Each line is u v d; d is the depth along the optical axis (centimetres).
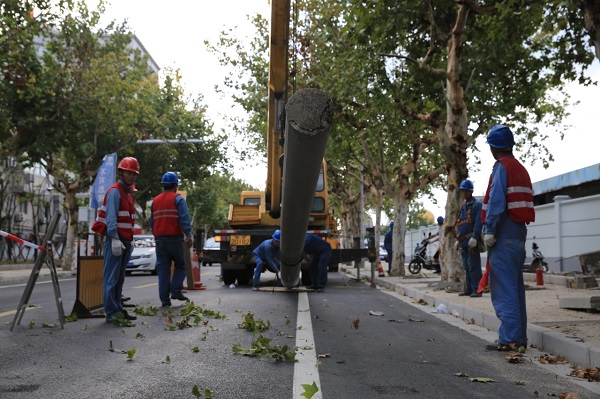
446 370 533
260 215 1742
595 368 522
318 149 662
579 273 1719
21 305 743
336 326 806
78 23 2448
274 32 1030
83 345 619
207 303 1084
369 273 2517
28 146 2394
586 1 855
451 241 1451
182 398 414
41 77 2248
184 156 3597
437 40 1619
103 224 822
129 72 2945
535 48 1655
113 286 810
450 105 1462
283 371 506
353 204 3600
